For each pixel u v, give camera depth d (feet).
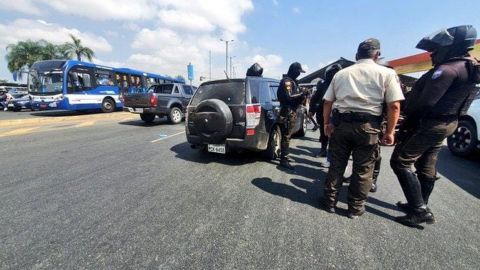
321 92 15.24
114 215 8.20
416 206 7.66
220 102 13.10
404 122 7.94
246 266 5.89
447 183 11.75
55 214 8.23
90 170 12.82
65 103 40.78
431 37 7.59
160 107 30.09
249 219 8.02
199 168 13.33
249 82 13.66
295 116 13.04
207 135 13.35
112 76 48.83
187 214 8.31
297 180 11.66
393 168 8.31
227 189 10.48
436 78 6.95
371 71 7.52
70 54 108.68
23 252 6.30
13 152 16.48
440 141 7.70
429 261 6.14
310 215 8.35
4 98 60.64
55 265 5.86
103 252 6.33
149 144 19.31
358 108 7.66
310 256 6.25
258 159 15.14
